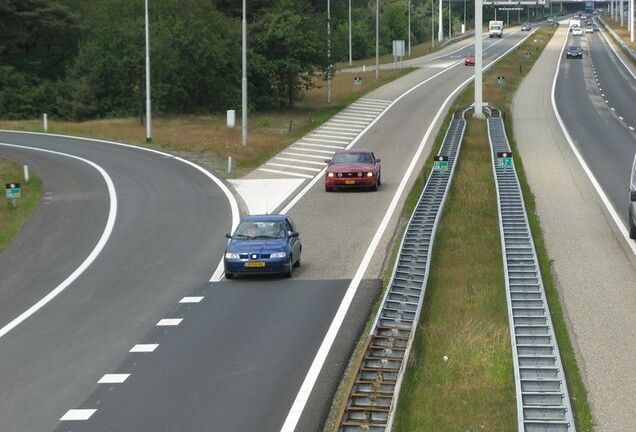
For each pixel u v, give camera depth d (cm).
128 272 3544
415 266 3284
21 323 2862
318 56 10344
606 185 5156
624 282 3111
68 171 6156
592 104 9900
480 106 8319
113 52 10081
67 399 2136
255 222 3578
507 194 4625
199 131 8238
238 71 10200
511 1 16812
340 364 2352
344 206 4838
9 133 8394
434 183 4966
